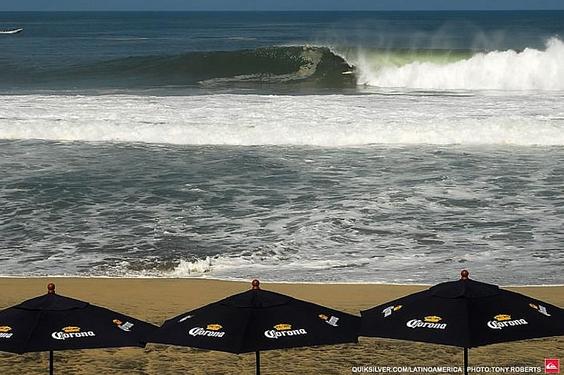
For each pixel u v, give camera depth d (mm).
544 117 56375
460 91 79125
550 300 23781
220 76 94375
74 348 12797
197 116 58000
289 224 33281
